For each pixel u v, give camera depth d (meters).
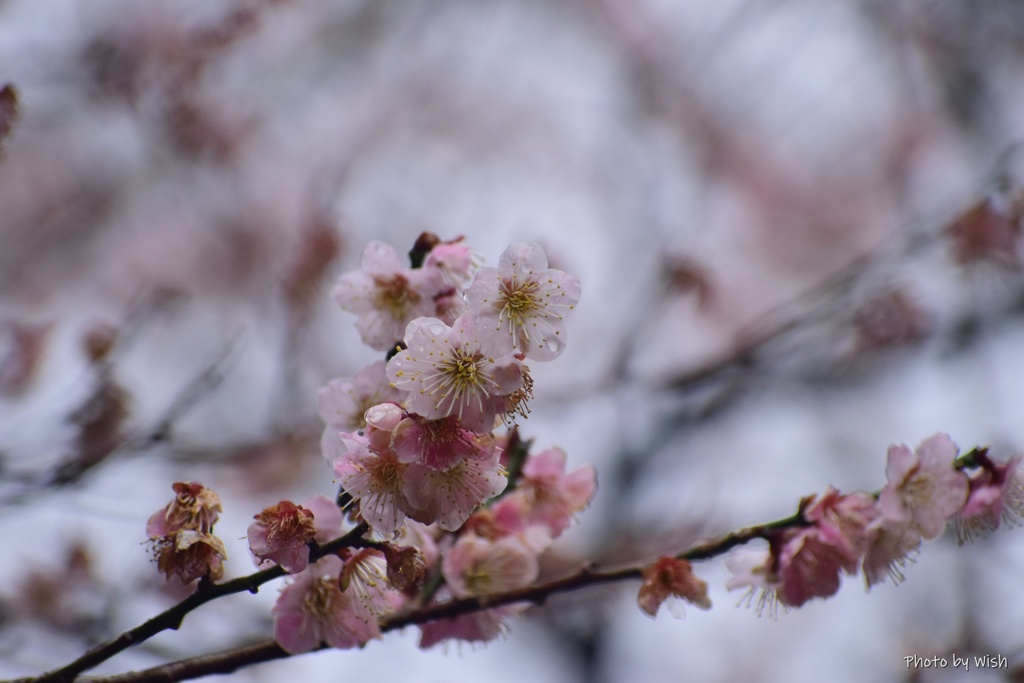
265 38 10.45
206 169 10.63
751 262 13.17
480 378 2.47
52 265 10.55
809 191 13.60
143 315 7.37
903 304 8.74
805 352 9.84
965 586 8.17
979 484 3.12
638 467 9.98
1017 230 7.29
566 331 2.54
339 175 8.15
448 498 2.51
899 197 13.30
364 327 3.02
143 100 9.30
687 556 3.16
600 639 9.34
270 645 2.99
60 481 4.91
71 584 6.30
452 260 3.12
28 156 10.22
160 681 2.93
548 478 3.45
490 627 3.30
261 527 2.62
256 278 10.66
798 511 3.12
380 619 3.11
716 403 10.30
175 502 2.67
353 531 2.63
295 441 6.97
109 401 5.48
